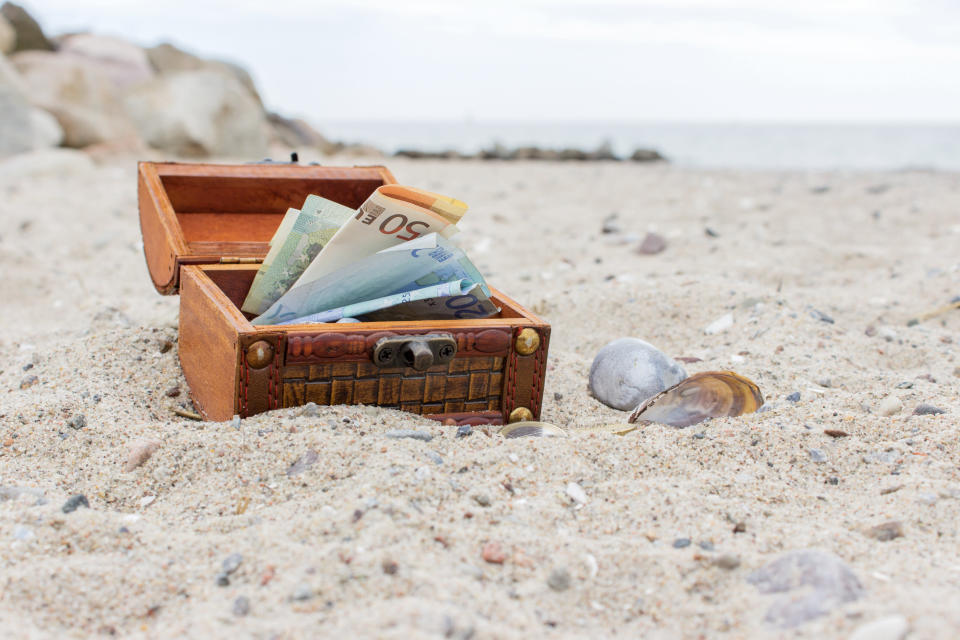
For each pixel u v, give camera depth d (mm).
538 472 582
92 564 524
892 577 513
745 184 2043
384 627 489
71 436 614
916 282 938
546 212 1575
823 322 820
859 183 2033
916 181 2092
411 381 615
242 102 2547
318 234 637
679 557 529
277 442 585
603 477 583
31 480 582
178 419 649
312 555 521
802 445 610
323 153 3219
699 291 866
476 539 534
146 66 2943
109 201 1508
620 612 509
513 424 625
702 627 501
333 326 603
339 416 601
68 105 2246
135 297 918
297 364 598
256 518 549
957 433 610
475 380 624
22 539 534
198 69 3131
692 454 604
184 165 728
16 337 812
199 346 641
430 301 639
